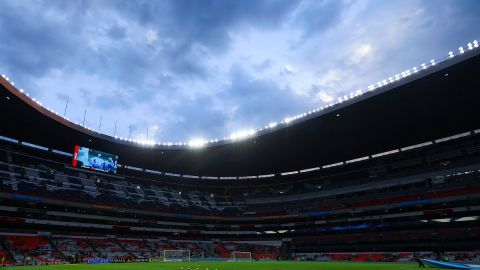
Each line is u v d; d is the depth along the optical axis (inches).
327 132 2551.7
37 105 2085.4
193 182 3703.3
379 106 2123.5
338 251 2807.6
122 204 2842.0
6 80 1785.2
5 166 2492.6
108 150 2930.6
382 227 2701.8
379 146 2940.5
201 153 3006.9
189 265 1807.3
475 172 2448.3
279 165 3376.0
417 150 2940.5
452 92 1959.9
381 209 2743.6
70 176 2859.3
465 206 2367.1
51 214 2445.9
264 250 3058.6
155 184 3479.3
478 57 1610.5
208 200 3563.0
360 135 2640.3
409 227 2568.9
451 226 2396.7
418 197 2605.8
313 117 2282.2
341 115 2250.2
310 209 3132.4
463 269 1355.8
